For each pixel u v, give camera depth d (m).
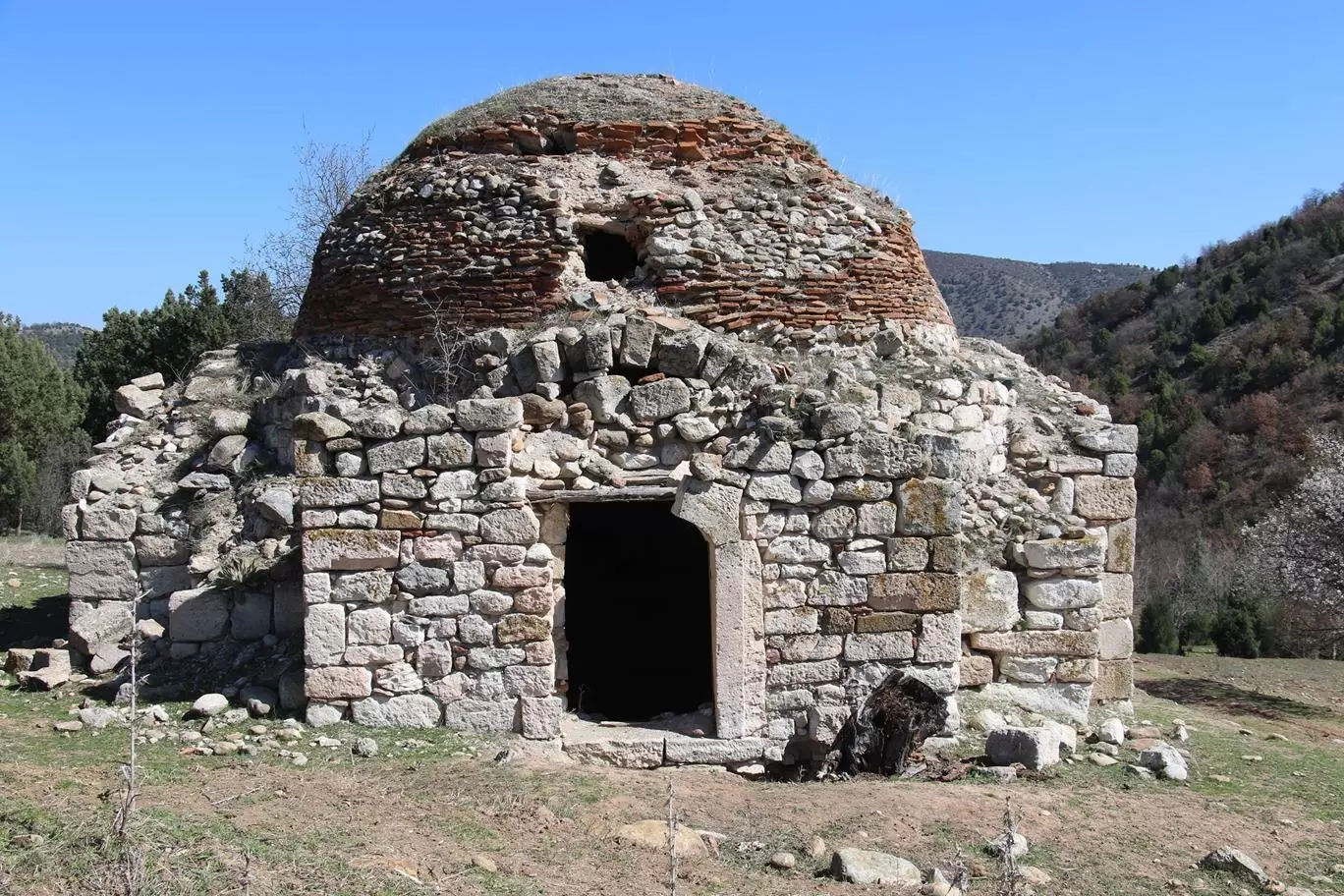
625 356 9.67
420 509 8.98
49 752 7.92
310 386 10.75
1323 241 47.44
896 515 9.33
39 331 75.31
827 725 9.23
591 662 13.77
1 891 4.99
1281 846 7.74
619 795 7.71
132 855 5.14
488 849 6.43
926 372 11.18
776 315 11.12
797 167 12.00
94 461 11.09
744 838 7.15
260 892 5.29
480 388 10.15
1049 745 9.15
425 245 11.26
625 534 15.23
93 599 10.66
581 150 11.74
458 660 8.99
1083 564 10.58
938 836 7.31
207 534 10.59
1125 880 6.85
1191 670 19.88
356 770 7.92
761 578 9.26
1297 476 33.72
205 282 28.14
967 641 10.48
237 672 9.71
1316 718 15.65
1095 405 12.16
